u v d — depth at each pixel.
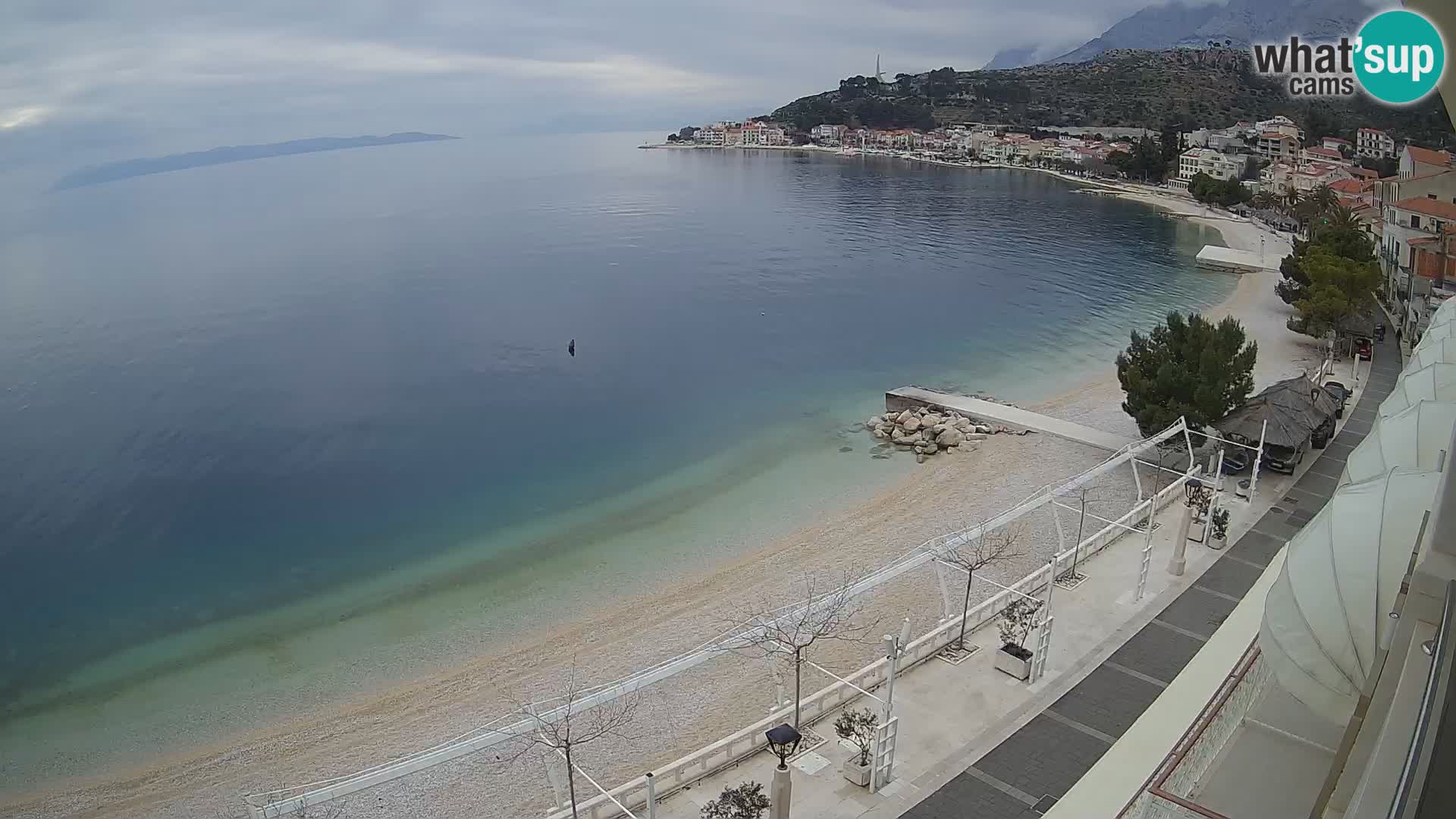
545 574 43.50
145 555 47.34
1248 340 74.56
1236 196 180.62
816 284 118.81
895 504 49.19
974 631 32.19
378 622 39.72
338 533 49.31
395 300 111.12
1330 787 13.50
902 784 24.55
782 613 32.53
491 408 70.44
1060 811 22.88
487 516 50.81
